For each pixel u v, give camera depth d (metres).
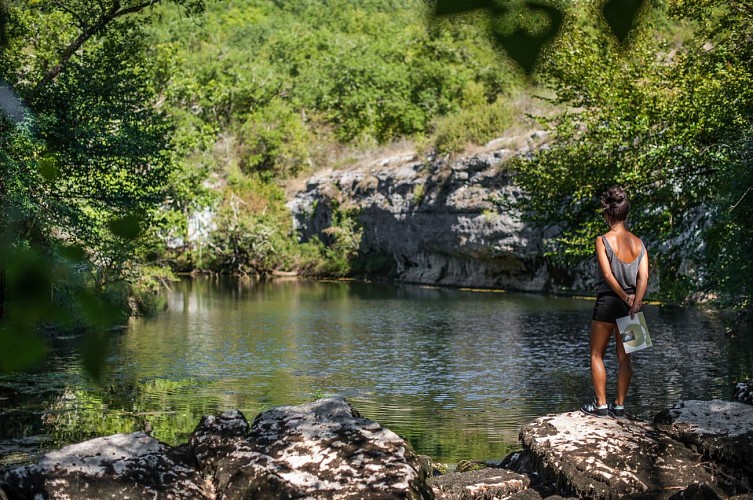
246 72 60.38
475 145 38.34
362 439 4.35
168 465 4.28
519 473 5.38
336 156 55.72
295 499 3.94
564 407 11.94
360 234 44.75
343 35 61.88
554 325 21.88
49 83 17.25
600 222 16.45
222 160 54.53
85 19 17.98
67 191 15.94
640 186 16.22
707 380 13.51
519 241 33.72
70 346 1.24
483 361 16.28
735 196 12.06
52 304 1.20
